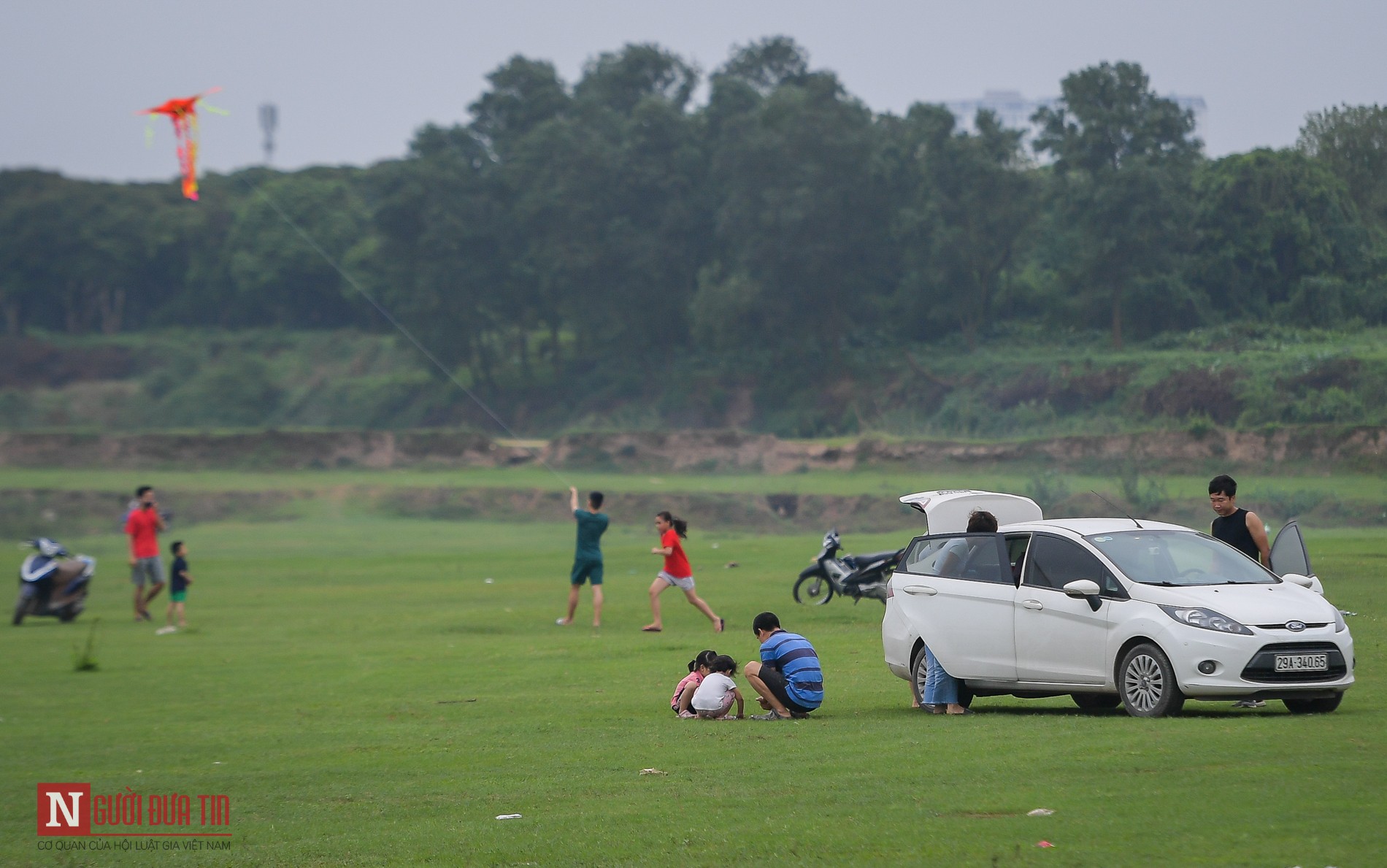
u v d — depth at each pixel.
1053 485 152.88
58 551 80.69
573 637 60.38
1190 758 26.19
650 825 23.70
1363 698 34.22
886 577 69.56
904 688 41.59
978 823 22.05
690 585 60.69
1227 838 20.05
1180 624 31.16
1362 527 115.69
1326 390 161.62
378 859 22.72
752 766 28.84
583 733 35.28
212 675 53.25
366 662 55.28
